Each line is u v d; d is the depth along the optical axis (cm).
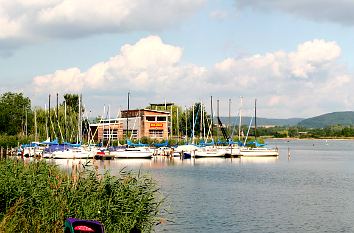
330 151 19138
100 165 9462
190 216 4284
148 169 8944
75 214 2500
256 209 4762
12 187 2627
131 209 2675
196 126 16588
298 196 5738
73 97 17500
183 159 11844
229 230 3806
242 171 9006
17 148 10062
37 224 2434
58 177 2738
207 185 6662
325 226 4034
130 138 13525
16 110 15762
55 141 11175
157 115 15125
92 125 15150
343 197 5678
